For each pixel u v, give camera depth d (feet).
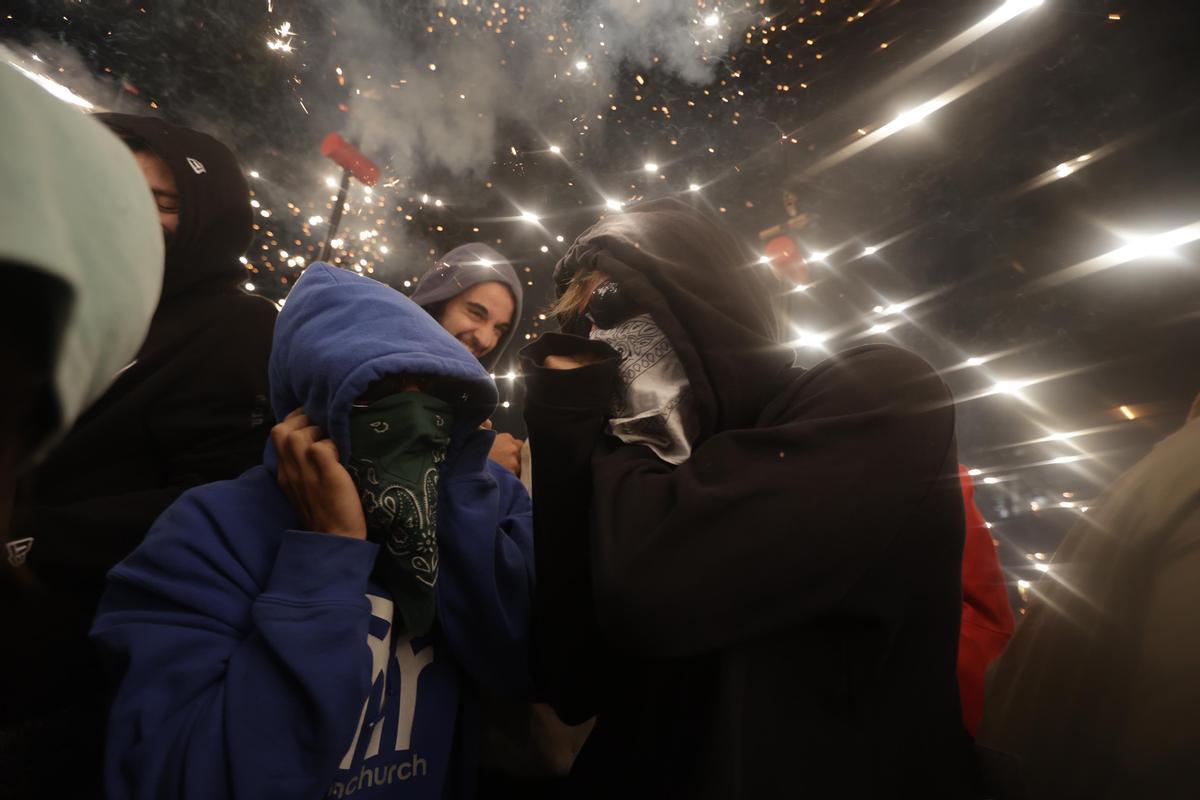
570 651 3.11
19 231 0.71
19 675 3.69
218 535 3.20
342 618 2.85
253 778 2.53
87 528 3.90
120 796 2.63
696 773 2.54
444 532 3.53
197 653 2.89
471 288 7.41
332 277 3.68
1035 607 2.79
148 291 0.99
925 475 2.74
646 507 2.76
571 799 3.09
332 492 3.09
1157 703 2.01
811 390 3.10
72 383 0.82
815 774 2.56
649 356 3.29
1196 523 2.15
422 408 3.28
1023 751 2.51
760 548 2.55
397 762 3.09
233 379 4.83
